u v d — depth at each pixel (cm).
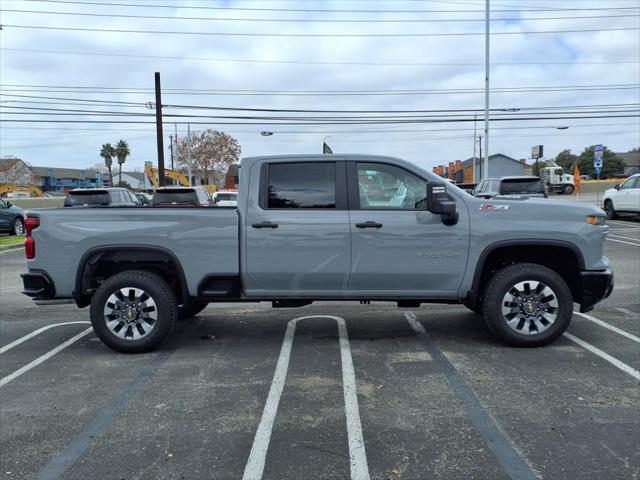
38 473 329
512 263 559
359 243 534
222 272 545
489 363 507
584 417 391
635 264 1095
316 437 368
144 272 559
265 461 338
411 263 535
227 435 374
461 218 534
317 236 535
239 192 548
